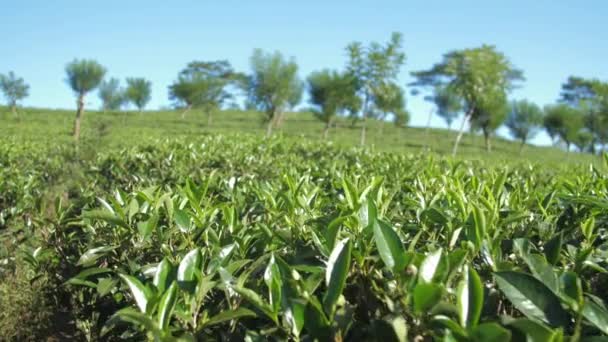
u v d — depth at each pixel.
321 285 2.07
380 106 40.34
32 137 21.28
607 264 2.18
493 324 1.35
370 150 11.48
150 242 2.60
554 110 49.91
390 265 1.76
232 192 3.80
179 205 2.97
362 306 1.93
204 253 2.30
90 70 42.19
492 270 2.01
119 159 7.81
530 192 3.41
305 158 11.22
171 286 1.67
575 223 2.75
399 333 1.52
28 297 3.53
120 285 2.44
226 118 70.75
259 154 9.23
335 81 43.91
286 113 82.81
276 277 1.82
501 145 59.81
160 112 77.62
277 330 1.80
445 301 1.55
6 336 3.42
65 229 3.28
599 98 40.09
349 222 2.27
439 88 60.06
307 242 2.50
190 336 1.67
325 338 1.63
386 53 33.97
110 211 2.79
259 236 2.52
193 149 8.83
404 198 3.50
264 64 42.62
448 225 2.34
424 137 59.16
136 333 2.14
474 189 3.44
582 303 1.55
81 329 2.79
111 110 74.75
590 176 4.62
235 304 2.00
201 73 65.19
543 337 1.44
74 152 14.21
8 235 4.28
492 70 33.06
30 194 5.73
